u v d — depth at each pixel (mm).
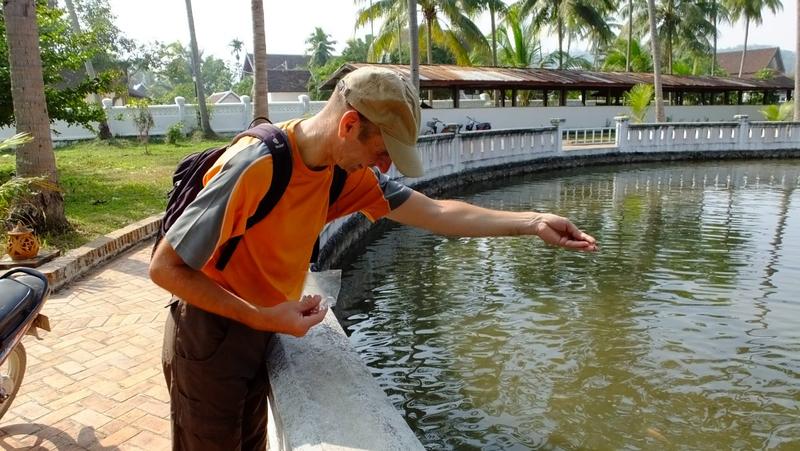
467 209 2084
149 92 64750
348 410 1576
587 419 4129
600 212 11609
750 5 39094
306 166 1581
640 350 5121
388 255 8469
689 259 7887
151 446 3098
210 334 1680
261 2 12523
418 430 4055
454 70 23656
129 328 4742
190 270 1477
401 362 5047
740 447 3801
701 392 4438
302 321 1577
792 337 5340
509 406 4316
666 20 37219
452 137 15109
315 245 1876
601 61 48781
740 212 11219
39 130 6988
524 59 30781
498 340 5418
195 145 21016
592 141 22188
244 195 1456
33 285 2992
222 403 1770
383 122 1464
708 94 37281
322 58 52062
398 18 25531
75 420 3344
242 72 66000
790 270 7309
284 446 1804
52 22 10242
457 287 6957
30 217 6902
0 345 2699
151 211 8867
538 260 7980
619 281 7000
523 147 18188
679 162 21281
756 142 22062
